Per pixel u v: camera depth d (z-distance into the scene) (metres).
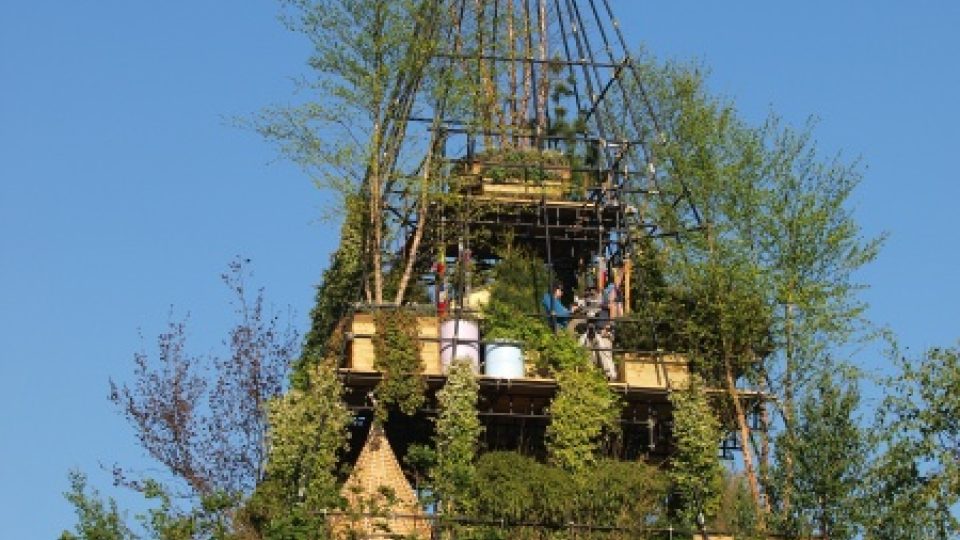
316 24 42.31
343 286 43.41
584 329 41.53
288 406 38.31
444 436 38.28
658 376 40.41
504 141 44.75
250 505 36.88
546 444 39.06
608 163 45.47
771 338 40.59
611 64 46.06
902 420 35.97
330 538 35.84
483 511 36.88
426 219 43.47
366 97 42.16
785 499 37.56
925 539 35.22
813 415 37.59
